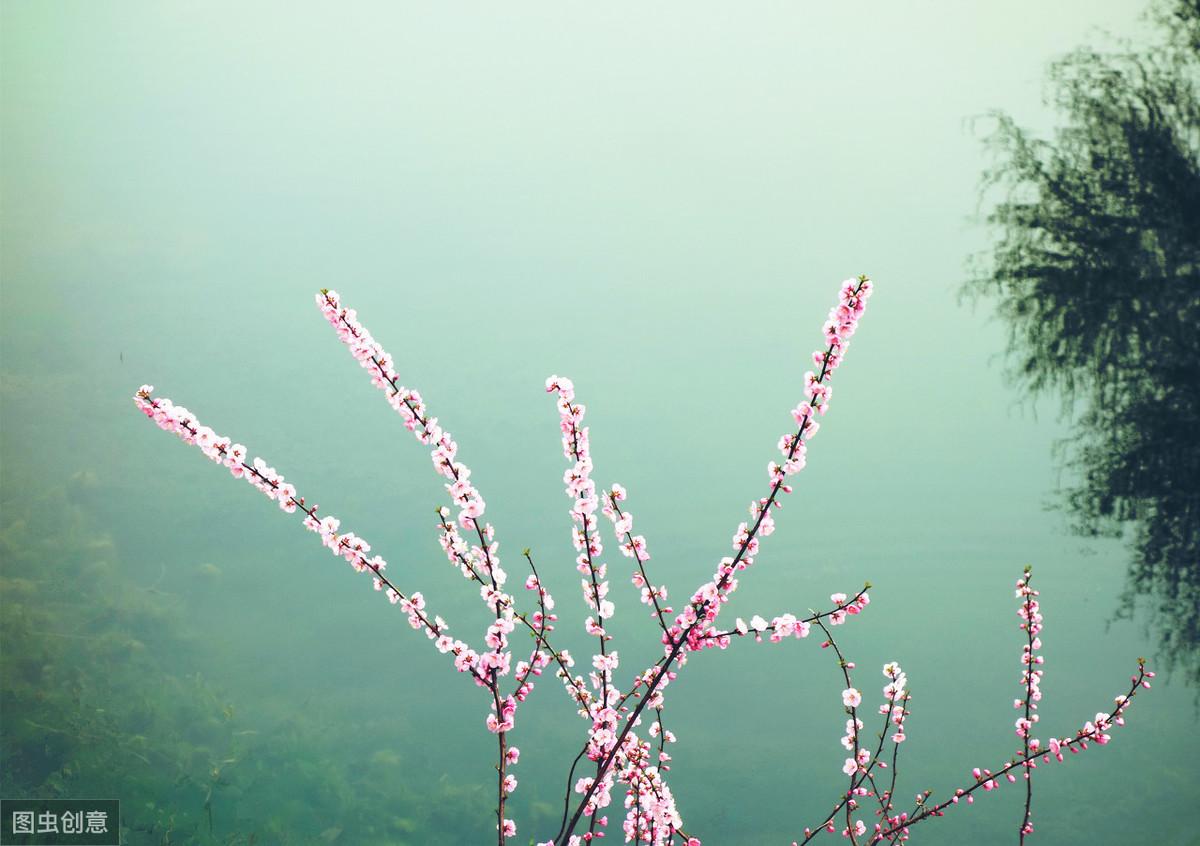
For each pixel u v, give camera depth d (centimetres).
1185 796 558
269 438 785
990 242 815
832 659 662
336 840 514
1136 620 677
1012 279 807
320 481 759
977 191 822
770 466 252
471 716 613
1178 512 730
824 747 598
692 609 257
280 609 676
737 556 254
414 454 783
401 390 262
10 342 834
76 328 847
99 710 571
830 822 290
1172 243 785
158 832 496
